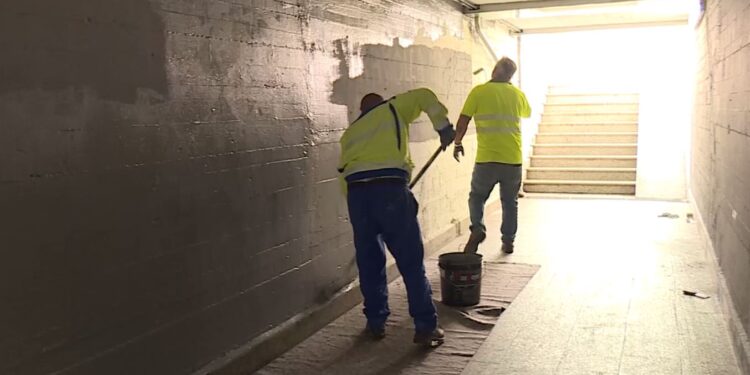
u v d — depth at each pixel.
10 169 2.14
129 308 2.63
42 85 2.23
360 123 3.66
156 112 2.72
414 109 3.72
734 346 3.44
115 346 2.58
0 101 2.10
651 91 11.04
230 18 3.15
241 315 3.32
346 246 4.38
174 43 2.80
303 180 3.84
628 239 6.23
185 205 2.91
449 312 4.20
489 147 5.46
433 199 6.03
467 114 5.48
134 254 2.65
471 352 3.56
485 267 5.26
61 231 2.33
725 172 4.45
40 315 2.27
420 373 3.31
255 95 3.36
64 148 2.32
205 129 3.01
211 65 3.03
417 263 3.65
